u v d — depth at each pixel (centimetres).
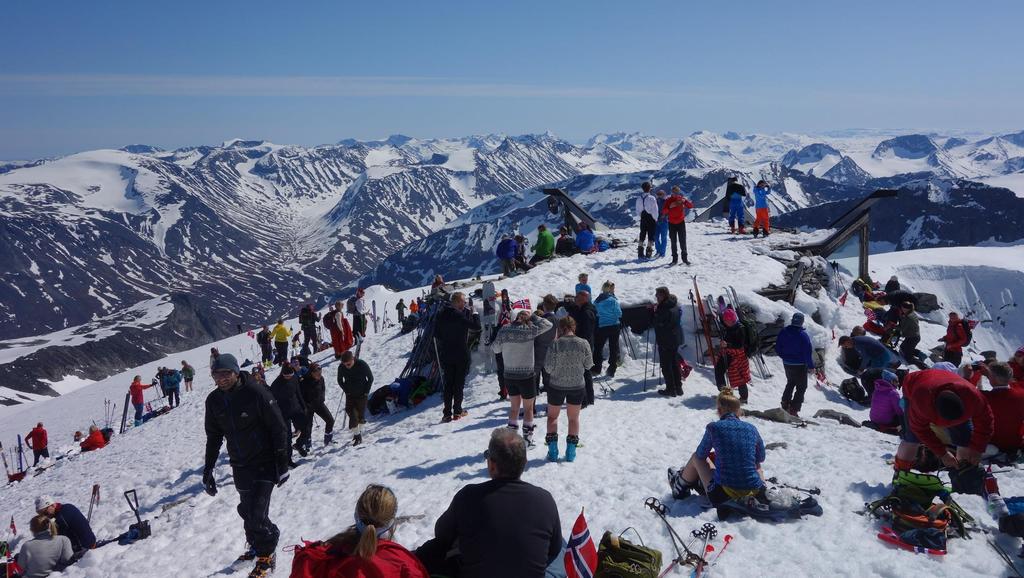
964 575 545
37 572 960
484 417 1327
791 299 1950
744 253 2323
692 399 1400
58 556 978
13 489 2080
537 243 2548
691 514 725
